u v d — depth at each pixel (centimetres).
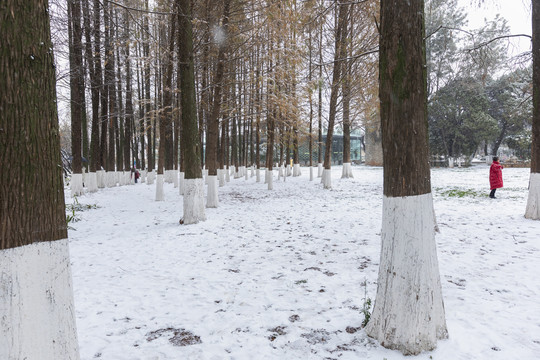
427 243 272
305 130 2056
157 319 353
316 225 822
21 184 160
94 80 1662
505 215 866
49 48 177
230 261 553
